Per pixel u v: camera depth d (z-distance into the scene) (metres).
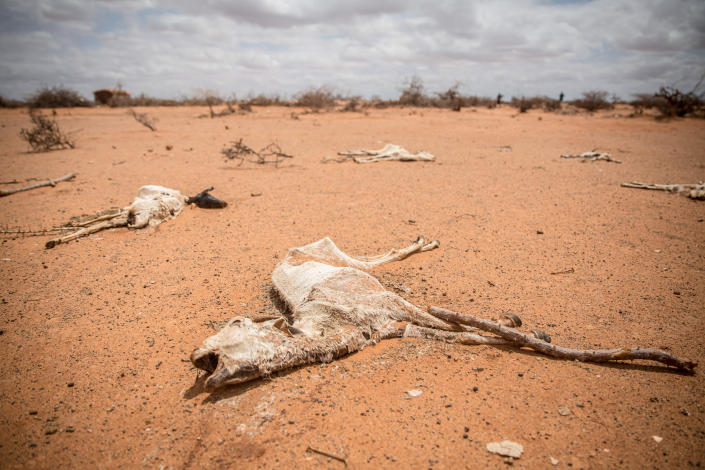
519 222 7.52
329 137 20.39
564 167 12.82
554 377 3.37
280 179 11.07
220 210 8.27
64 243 6.44
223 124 26.81
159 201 7.45
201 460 2.63
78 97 44.72
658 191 9.66
